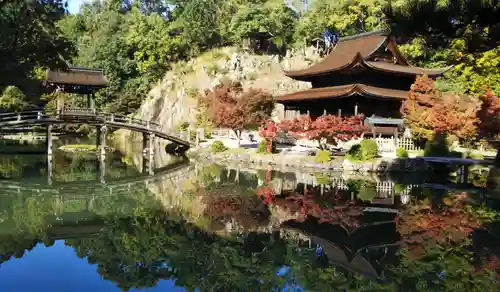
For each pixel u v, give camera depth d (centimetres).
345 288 1114
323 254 1409
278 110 6028
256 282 1162
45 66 4397
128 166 3794
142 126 4450
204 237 1598
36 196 2320
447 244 1501
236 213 1978
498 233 1656
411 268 1277
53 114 4031
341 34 6812
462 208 2098
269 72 7356
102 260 1338
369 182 2884
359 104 4191
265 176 3194
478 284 1145
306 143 4412
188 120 6575
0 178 2859
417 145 3794
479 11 1318
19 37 3822
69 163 3797
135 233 1645
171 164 4022
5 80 4150
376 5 5922
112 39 8319
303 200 2281
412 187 2691
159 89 7619
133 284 1159
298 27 7512
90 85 4581
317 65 4788
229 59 7831
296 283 1176
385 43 4512
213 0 8488
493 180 2917
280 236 1611
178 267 1284
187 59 8275
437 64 4922
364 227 1736
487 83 3994
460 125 3306
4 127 3769
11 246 1463
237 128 4444
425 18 1412
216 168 3691
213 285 1155
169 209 2048
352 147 3478
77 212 1956
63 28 9375
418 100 3544
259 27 7744
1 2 3516
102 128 4306
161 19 8500
